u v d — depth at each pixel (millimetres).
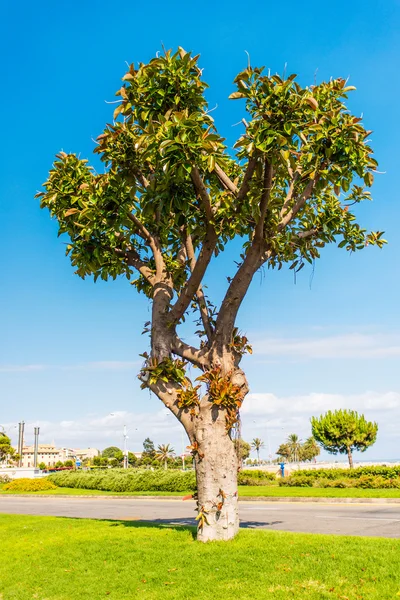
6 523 14586
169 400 9977
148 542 9492
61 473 41062
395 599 6082
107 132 9812
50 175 11055
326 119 9250
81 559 8805
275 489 27672
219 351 9914
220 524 9297
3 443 82125
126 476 34000
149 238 11312
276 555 8047
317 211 12180
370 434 47156
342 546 8477
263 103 8594
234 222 10352
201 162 8953
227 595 6570
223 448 9477
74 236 11016
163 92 9070
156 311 10594
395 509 17516
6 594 7352
